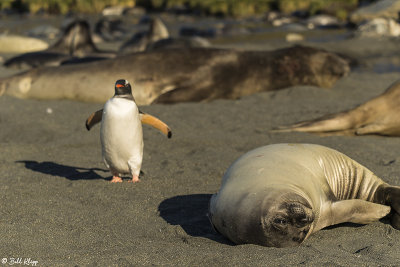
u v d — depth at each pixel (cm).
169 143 1352
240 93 1973
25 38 3894
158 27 3494
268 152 779
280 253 651
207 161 1179
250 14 7831
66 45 3186
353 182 830
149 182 1006
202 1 8025
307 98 1888
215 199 722
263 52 2092
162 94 1897
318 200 717
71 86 1958
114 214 832
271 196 658
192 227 779
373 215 750
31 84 2006
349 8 6506
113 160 984
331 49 3488
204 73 1966
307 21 6072
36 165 1156
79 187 969
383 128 1432
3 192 926
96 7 9000
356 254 664
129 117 939
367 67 2712
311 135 1426
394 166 1099
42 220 791
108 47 3944
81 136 1438
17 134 1480
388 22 4388
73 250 675
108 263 626
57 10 8712
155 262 634
